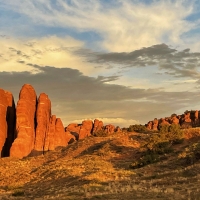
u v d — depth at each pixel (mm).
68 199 25859
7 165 65188
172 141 68188
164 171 43656
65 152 78562
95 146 78250
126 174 42719
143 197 24406
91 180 38312
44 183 44188
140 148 65375
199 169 37406
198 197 23188
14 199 32406
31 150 80625
